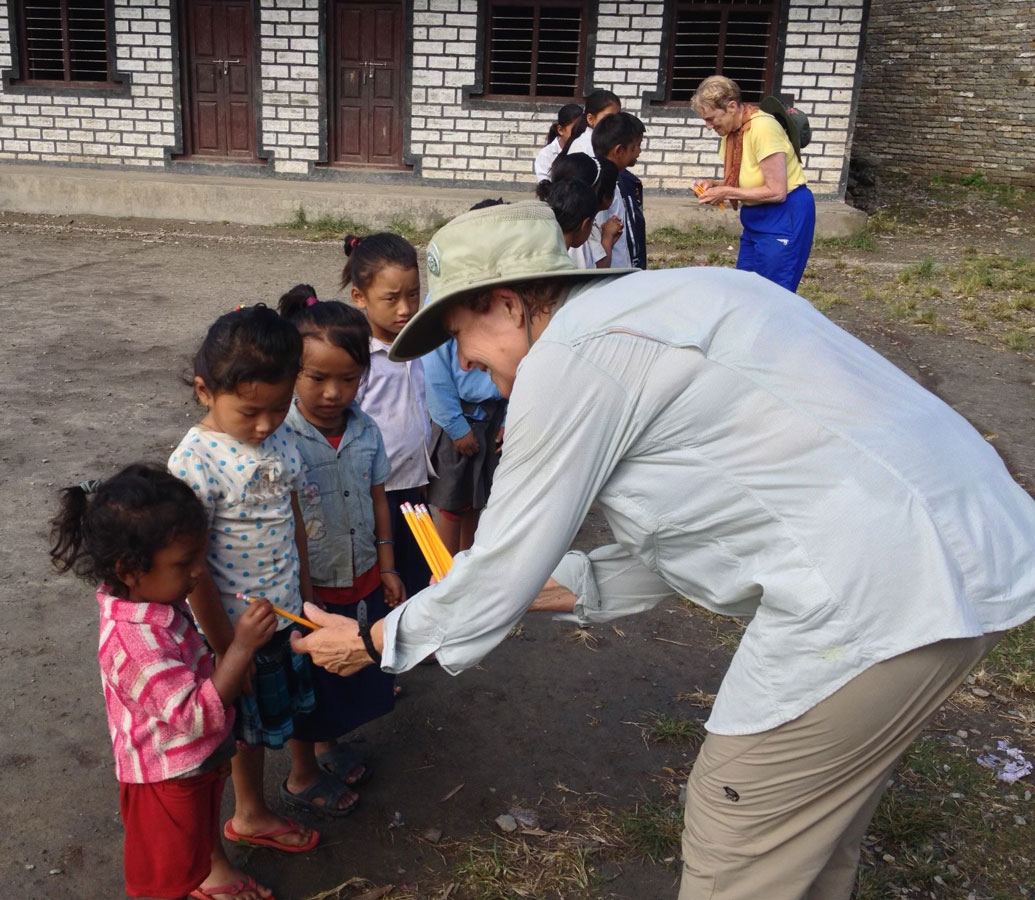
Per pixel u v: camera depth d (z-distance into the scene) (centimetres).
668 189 1269
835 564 173
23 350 696
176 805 217
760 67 1252
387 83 1293
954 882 264
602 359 178
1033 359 749
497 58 1385
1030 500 192
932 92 1580
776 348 181
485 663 361
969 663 180
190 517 201
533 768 306
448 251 192
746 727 184
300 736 269
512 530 181
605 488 190
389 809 286
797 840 192
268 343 210
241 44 1291
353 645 211
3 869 256
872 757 184
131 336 745
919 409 186
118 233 1197
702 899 202
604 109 688
